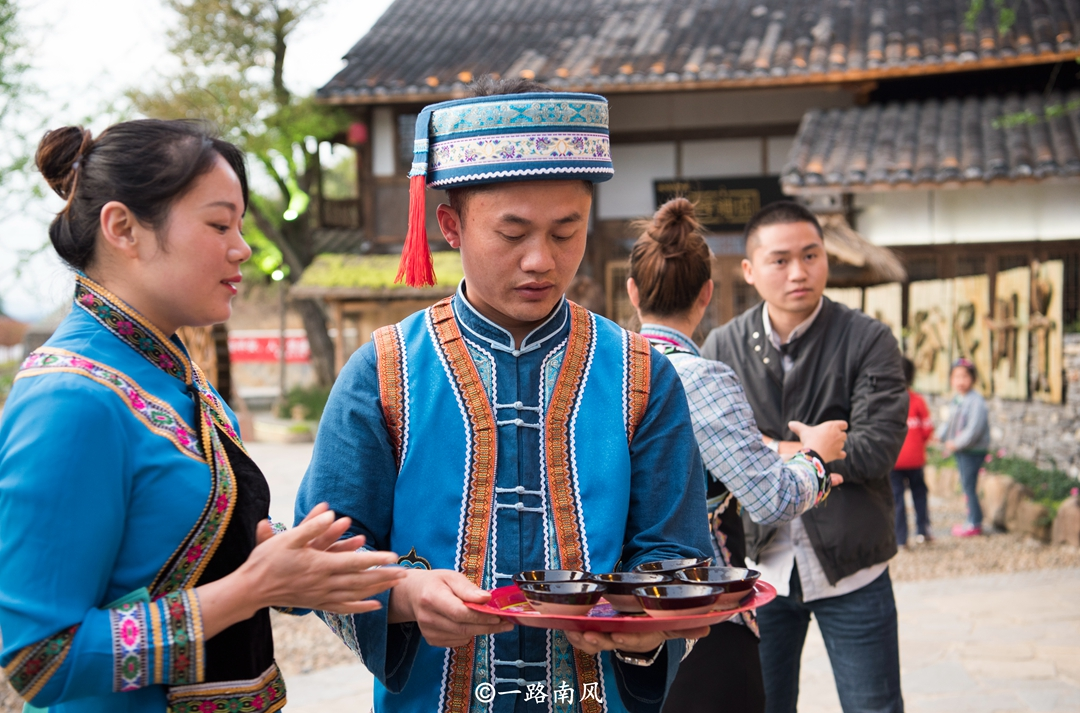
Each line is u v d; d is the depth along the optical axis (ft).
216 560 4.61
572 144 4.83
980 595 19.54
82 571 4.16
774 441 8.91
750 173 44.78
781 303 9.34
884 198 39.19
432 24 52.47
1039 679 14.48
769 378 9.61
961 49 38.50
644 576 4.76
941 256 38.22
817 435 7.75
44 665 4.04
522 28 50.19
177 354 4.86
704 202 44.75
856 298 37.35
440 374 5.23
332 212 58.08
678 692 7.27
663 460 5.29
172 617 4.18
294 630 18.20
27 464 4.15
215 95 47.91
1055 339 29.71
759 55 41.96
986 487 27.50
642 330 7.74
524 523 5.06
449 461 5.10
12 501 4.13
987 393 33.19
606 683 5.14
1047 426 30.48
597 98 4.97
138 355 4.69
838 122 39.93
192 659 4.21
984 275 35.19
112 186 4.57
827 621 9.01
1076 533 23.61
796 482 7.22
